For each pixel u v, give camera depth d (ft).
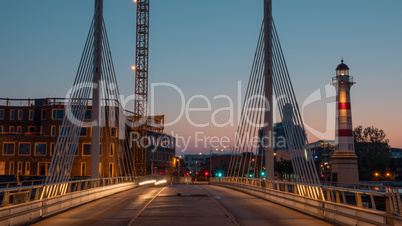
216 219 65.31
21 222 57.62
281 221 63.52
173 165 461.78
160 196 118.83
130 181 179.22
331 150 438.40
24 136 266.16
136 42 374.63
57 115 269.85
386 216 44.80
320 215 67.51
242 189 148.46
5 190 51.72
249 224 59.98
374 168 394.93
